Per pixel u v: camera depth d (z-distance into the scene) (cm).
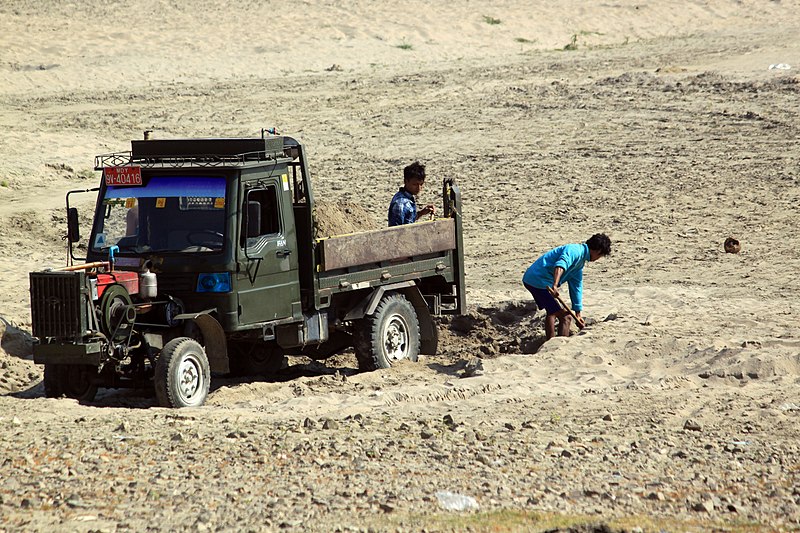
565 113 13775
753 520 2750
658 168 10844
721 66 16875
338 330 5097
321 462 3194
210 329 4284
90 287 3997
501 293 6819
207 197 4334
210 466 3145
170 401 4041
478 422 3766
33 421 3712
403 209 5097
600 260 7844
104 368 4259
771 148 11400
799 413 3891
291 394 4400
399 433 3575
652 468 3219
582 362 4756
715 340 4938
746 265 7525
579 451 3378
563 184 10406
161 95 16012
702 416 3862
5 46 18588
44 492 2889
